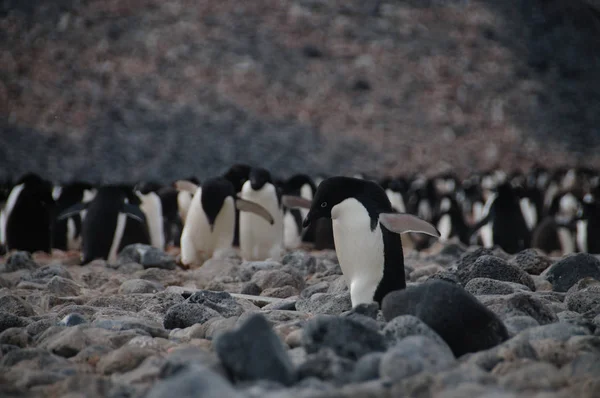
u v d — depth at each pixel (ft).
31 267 69.10
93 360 31.96
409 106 320.91
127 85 314.76
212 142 268.62
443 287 32.68
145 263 71.56
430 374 25.55
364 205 41.11
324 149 274.36
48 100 299.38
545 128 311.27
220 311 42.57
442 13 400.26
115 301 47.16
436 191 185.88
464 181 223.30
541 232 110.52
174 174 238.89
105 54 338.54
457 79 344.69
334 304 43.06
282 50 353.51
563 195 157.69
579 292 42.06
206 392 22.68
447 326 31.89
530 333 31.99
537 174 217.36
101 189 85.05
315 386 25.12
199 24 368.27
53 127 277.85
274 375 26.14
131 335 34.58
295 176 110.73
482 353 29.86
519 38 385.09
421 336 28.43
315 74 337.31
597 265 50.19
